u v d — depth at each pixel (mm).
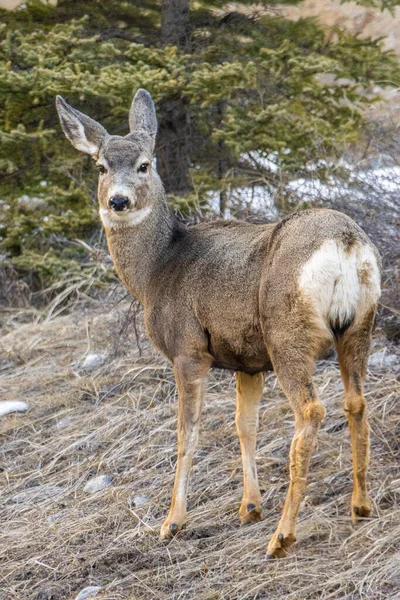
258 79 15805
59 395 13109
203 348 9125
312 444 7891
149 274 9688
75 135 10133
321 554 8148
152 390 12766
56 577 8828
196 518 9484
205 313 8945
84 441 11727
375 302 8094
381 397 11039
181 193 16141
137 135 10094
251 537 8875
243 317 8609
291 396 8039
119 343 13766
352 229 8000
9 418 12781
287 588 7715
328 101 16281
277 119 15227
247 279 8578
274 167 15805
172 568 8523
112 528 9664
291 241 8117
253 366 8930
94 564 8906
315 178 13945
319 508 9031
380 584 7426
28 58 15492
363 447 8344
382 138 13727
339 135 14984
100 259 14930
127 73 14945
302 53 16297
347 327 8047
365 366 8250
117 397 12836
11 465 11633
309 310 7895
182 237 9664
